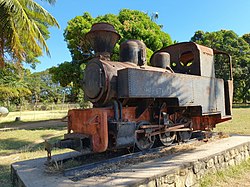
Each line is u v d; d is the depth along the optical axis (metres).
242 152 5.77
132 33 12.88
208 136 6.55
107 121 4.30
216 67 23.81
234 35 29.83
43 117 21.77
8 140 9.44
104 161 4.14
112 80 4.56
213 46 28.30
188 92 5.37
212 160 4.66
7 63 17.20
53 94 54.94
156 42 13.19
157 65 6.13
